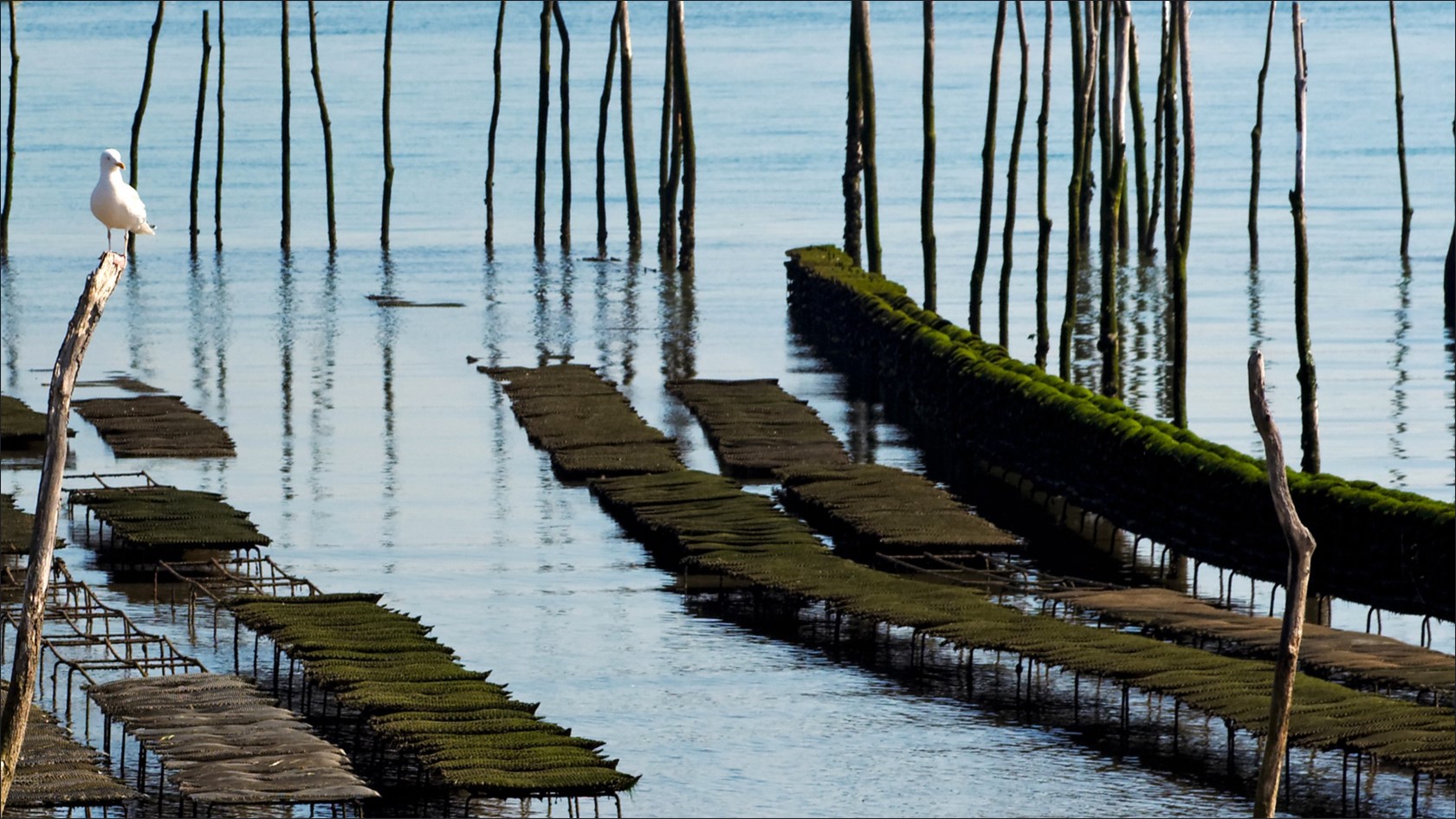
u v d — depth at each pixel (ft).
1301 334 508.12
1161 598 417.90
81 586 425.28
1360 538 420.36
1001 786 335.47
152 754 348.18
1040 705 379.96
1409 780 341.62
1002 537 473.67
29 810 302.45
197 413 623.77
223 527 476.13
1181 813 323.57
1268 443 275.59
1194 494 470.39
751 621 433.48
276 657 382.22
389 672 363.76
